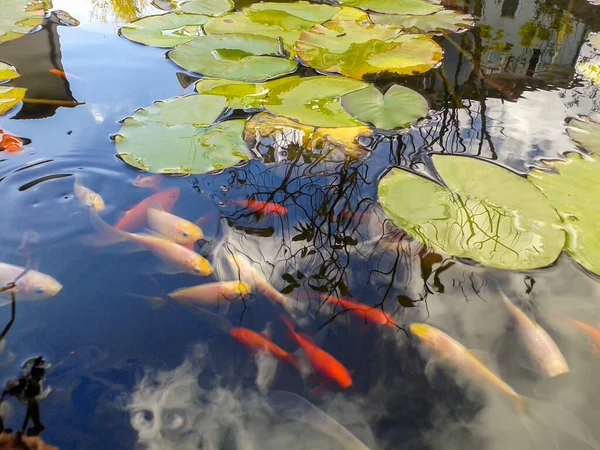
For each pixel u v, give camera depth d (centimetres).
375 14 134
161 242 62
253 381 50
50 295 56
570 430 48
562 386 51
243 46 111
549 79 106
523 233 66
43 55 106
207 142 80
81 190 70
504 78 106
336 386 50
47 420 47
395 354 53
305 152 80
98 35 117
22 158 76
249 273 60
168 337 53
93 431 46
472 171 75
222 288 58
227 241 64
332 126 86
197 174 74
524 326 56
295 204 70
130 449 45
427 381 51
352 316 56
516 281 60
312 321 55
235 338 54
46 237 63
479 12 141
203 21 123
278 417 48
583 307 58
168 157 77
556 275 61
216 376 51
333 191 72
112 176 73
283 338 54
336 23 125
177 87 96
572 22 136
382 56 111
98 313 55
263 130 84
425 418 48
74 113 87
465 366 52
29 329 53
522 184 73
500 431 47
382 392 50
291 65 105
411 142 83
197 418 47
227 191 71
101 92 94
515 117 92
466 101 97
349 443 47
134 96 93
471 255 63
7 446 45
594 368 52
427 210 69
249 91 95
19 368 50
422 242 64
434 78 104
